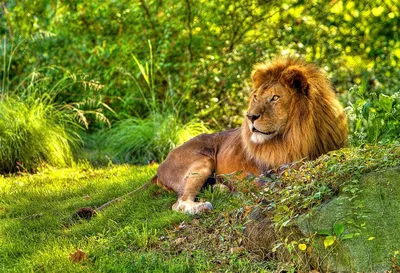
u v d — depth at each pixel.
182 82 19.70
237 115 18.75
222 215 9.95
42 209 12.23
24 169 16.27
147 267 9.02
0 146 16.42
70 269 9.08
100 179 14.16
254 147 10.50
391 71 19.48
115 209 11.25
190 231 9.93
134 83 20.11
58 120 18.44
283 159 10.24
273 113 10.16
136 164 17.14
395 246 8.04
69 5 20.95
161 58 19.20
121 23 20.44
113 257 9.45
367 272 7.91
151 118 18.64
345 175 8.84
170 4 19.92
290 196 8.80
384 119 10.60
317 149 10.27
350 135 11.31
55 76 20.52
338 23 20.17
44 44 20.91
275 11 20.03
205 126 18.98
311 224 8.43
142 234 9.91
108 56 19.89
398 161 8.88
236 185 9.94
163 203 11.38
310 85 10.27
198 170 11.30
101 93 20.03
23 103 17.75
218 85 19.16
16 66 21.58
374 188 8.53
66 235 10.63
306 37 19.56
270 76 10.44
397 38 20.31
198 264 8.90
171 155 11.89
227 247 9.27
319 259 8.27
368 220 8.27
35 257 9.66
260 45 19.14
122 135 18.17
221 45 19.84
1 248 10.14
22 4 21.61
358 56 20.17
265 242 8.95
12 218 11.83
